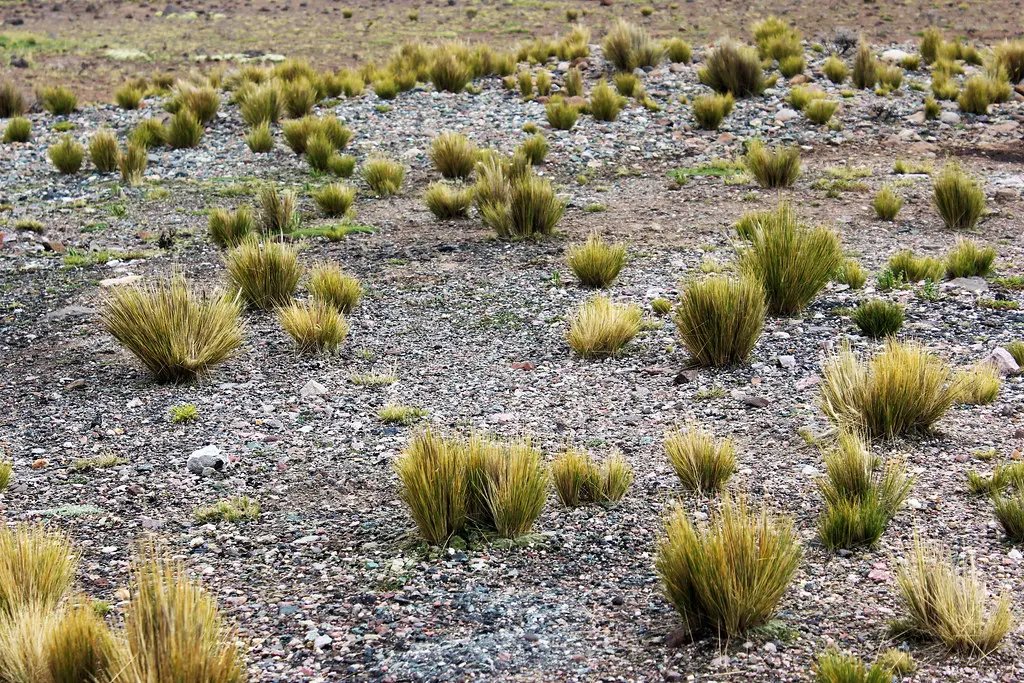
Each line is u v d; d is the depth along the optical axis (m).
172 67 28.98
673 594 4.21
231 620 4.42
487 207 11.74
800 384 7.00
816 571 4.64
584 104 17.31
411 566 4.88
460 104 18.17
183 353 7.41
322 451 6.25
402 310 9.08
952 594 4.04
